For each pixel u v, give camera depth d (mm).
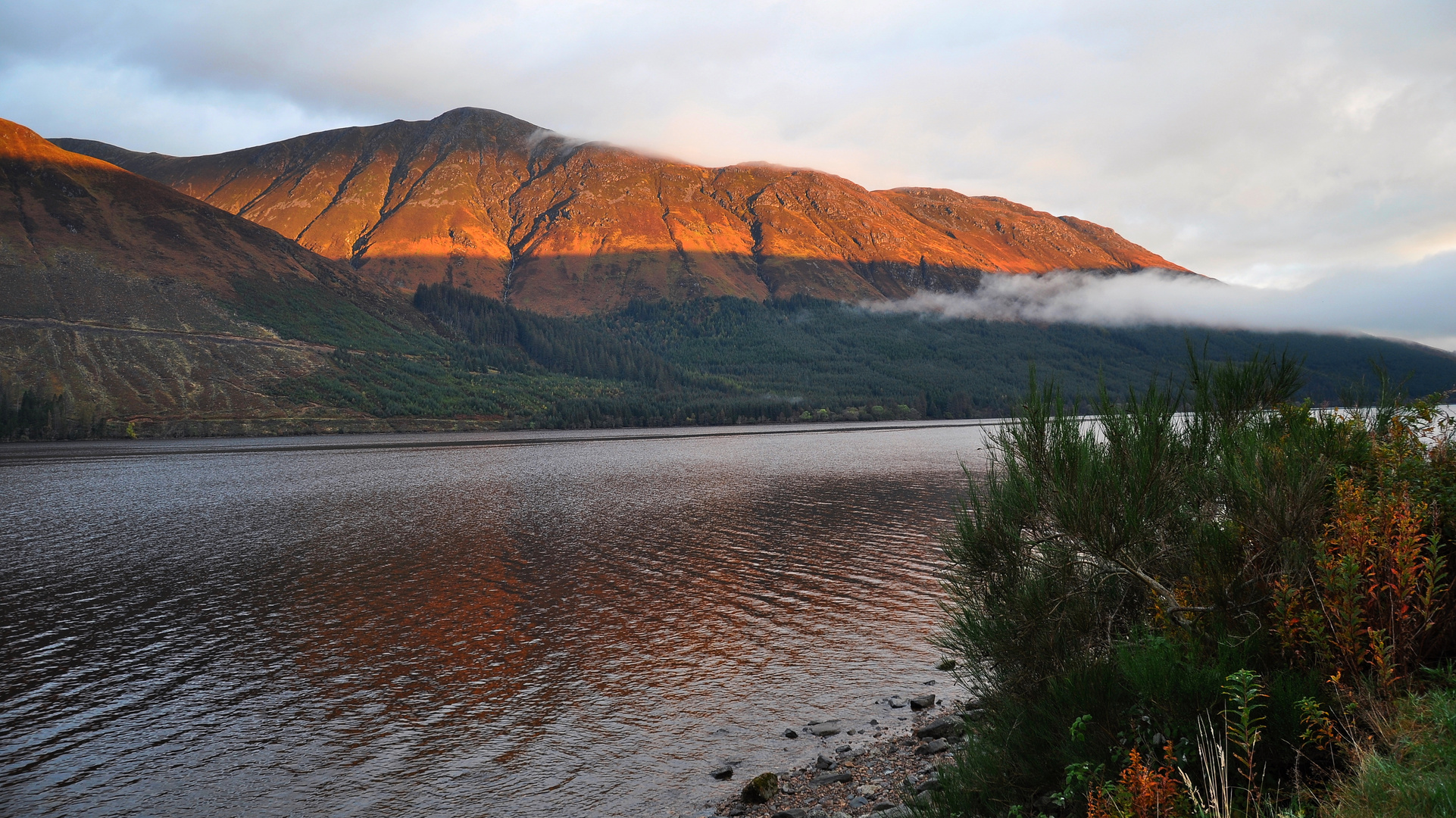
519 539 54438
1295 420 12078
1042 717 11047
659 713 23578
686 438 195750
